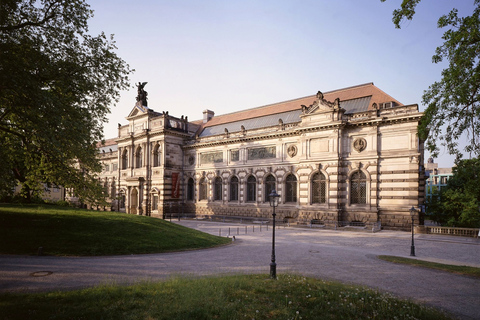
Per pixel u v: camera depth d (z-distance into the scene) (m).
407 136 41.66
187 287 13.52
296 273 18.56
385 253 27.30
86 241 24.62
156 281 15.46
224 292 13.28
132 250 24.50
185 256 23.97
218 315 10.91
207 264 21.23
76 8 19.98
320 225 46.16
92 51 21.14
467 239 34.97
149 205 68.88
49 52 19.52
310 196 48.88
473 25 15.34
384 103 44.53
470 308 13.38
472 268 20.73
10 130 18.83
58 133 17.69
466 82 16.03
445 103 16.94
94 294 12.63
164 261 21.78
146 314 10.71
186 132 71.06
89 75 21.47
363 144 45.09
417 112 40.25
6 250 21.80
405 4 16.23
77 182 22.14
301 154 50.41
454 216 50.25
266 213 55.50
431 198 57.97
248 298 12.70
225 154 63.03
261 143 57.31
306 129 49.53
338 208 45.75
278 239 35.12
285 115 59.00
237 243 31.66
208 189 65.56
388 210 42.59
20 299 12.01
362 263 22.45
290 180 53.62
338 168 46.00
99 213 34.50
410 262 22.48
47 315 10.39
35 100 16.17
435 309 12.65
